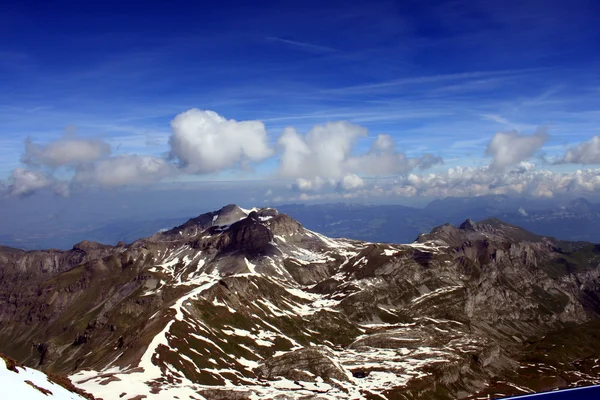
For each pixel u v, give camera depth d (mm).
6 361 111312
